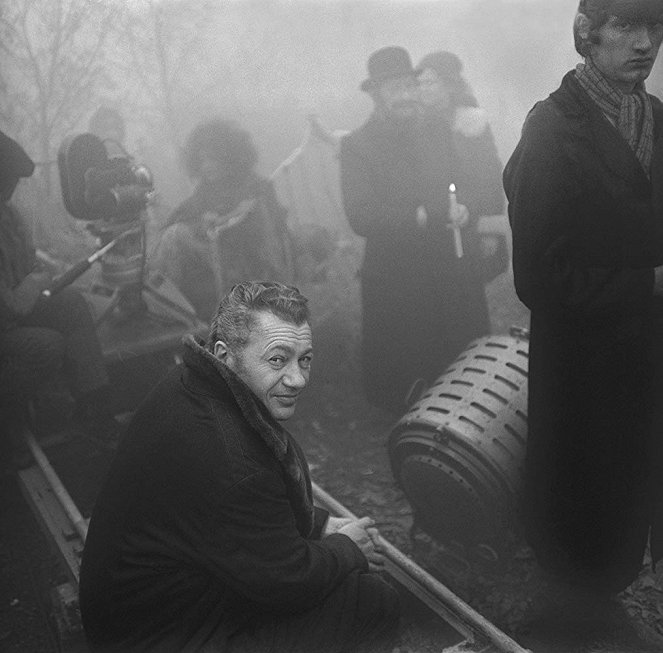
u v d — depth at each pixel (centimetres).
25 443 281
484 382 222
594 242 165
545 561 210
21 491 282
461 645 182
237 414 144
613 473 189
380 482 285
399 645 187
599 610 208
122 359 296
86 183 267
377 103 271
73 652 209
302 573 148
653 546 203
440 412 220
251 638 153
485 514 214
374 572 183
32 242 271
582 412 183
